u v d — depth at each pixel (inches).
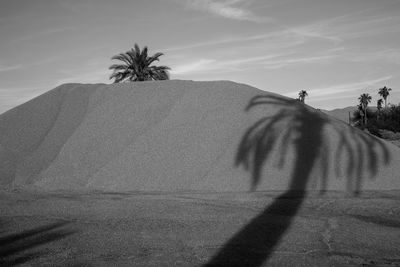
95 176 556.7
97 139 639.1
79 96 776.3
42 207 374.9
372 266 219.5
